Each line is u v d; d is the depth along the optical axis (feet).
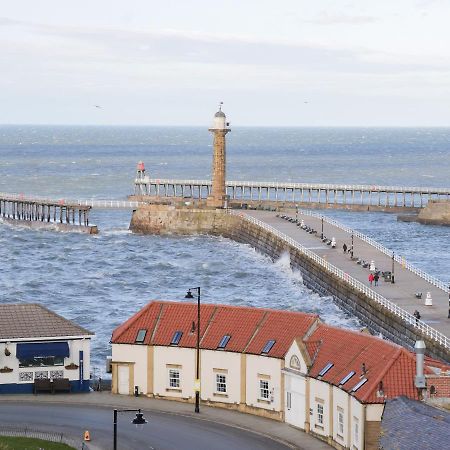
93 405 456.86
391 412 385.50
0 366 469.57
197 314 480.64
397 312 636.48
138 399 469.57
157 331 478.18
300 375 438.81
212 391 465.47
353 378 416.67
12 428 415.85
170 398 471.62
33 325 477.77
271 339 459.73
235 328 470.80
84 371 478.59
